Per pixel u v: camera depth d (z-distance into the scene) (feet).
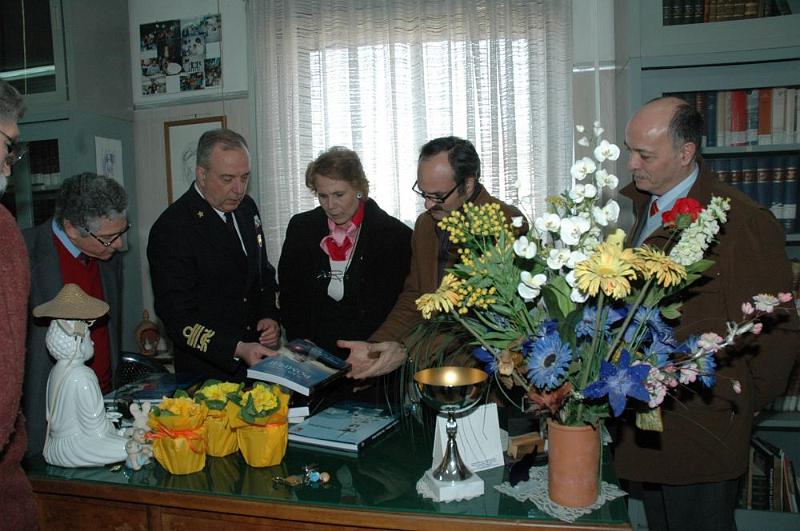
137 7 11.03
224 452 4.48
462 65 9.53
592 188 3.38
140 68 11.07
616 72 9.06
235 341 6.01
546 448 4.23
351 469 4.25
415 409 5.15
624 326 3.36
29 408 4.96
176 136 10.96
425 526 3.57
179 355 7.07
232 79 10.70
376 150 9.88
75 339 4.43
